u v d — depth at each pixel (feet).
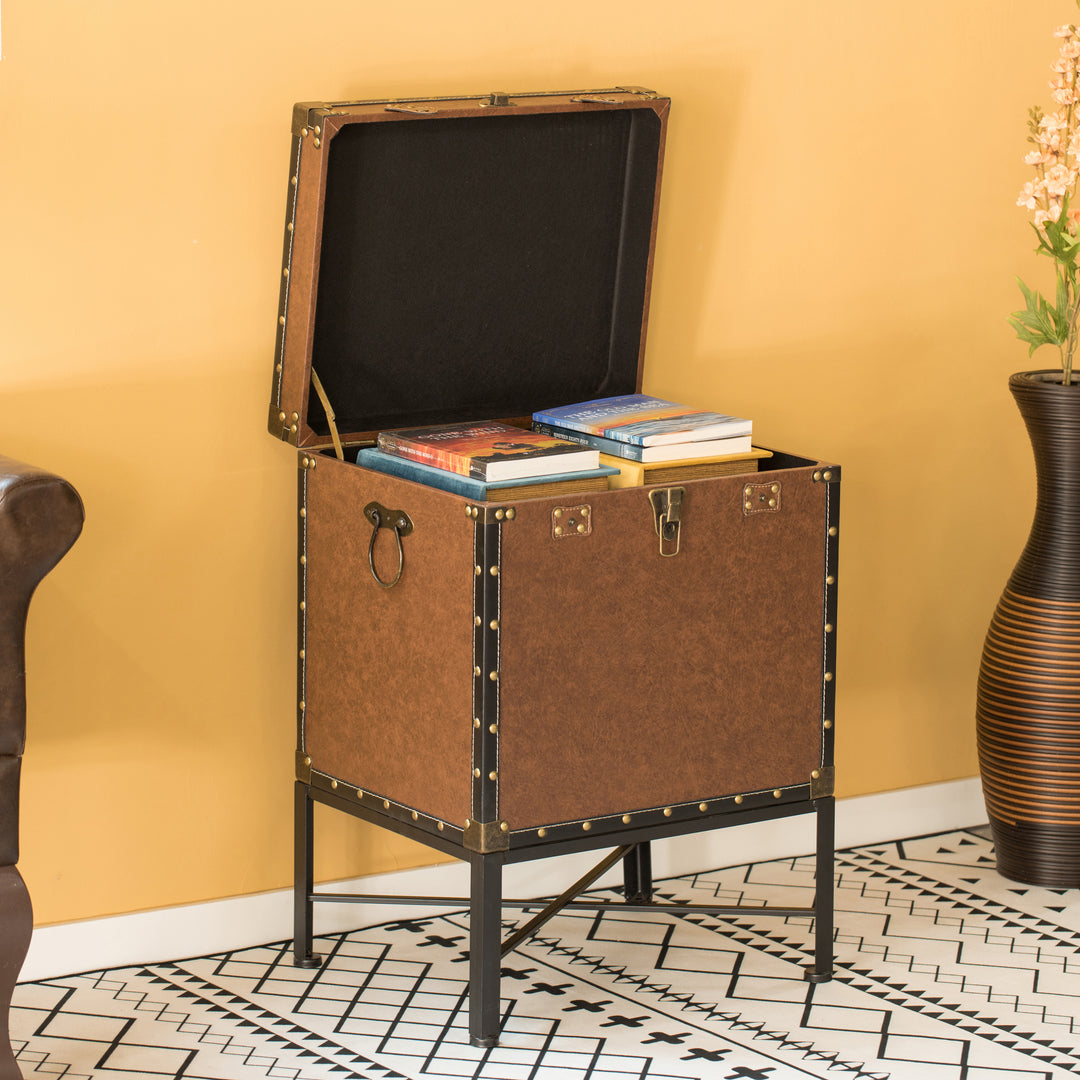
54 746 8.82
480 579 7.65
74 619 8.75
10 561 6.89
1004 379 11.25
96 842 9.02
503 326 9.25
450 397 9.23
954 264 10.91
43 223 8.31
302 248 8.39
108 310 8.54
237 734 9.29
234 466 9.00
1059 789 10.12
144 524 8.83
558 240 9.23
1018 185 11.01
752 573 8.43
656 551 8.10
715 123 9.95
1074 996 8.87
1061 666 9.95
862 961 9.28
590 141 9.12
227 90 8.58
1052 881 10.33
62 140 8.27
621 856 9.42
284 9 8.64
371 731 8.50
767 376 10.44
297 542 8.91
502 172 8.90
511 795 7.93
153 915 9.16
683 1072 7.97
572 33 9.43
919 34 10.48
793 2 10.05
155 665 9.00
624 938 9.55
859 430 10.82
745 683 8.53
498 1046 8.21
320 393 8.67
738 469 8.61
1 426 8.40
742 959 9.27
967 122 10.75
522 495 7.98
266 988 8.87
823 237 10.44
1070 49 9.43
